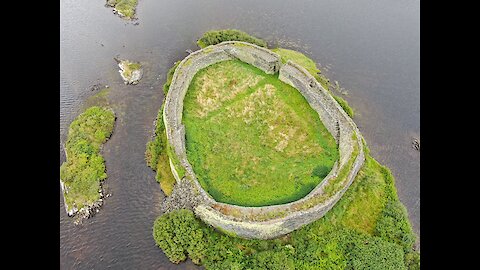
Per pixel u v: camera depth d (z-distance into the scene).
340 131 34.28
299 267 28.52
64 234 30.89
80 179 33.62
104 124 37.44
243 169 33.50
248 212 29.16
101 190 33.44
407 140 37.34
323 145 35.12
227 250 29.42
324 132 36.03
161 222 30.72
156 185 33.72
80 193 32.94
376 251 28.92
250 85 39.75
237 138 35.66
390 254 28.77
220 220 29.19
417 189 33.94
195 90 39.31
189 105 38.09
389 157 36.03
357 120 38.69
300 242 29.66
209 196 30.66
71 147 35.66
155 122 38.06
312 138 35.69
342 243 29.66
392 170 35.12
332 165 33.72
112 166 34.94
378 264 28.25
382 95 41.00
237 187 32.34
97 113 38.38
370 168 34.06
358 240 29.78
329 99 36.09
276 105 38.00
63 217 31.78
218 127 36.47
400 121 38.78
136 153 35.78
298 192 31.98
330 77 42.38
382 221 30.84
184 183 31.33
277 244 29.55
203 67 41.12
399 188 34.00
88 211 32.16
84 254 29.97
